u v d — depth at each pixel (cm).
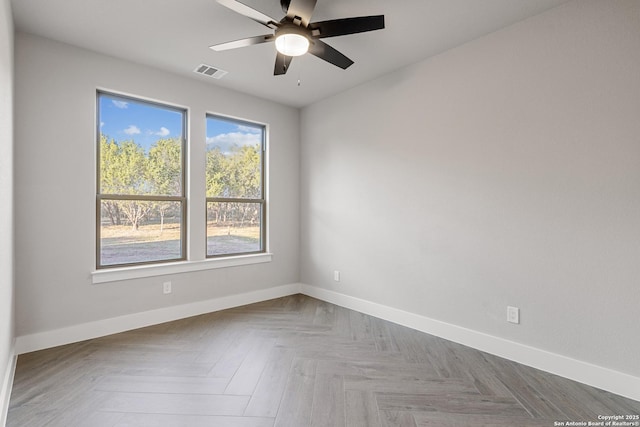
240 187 414
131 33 269
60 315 281
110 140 317
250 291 412
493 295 270
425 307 317
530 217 249
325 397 206
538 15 243
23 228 263
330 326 331
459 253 292
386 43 285
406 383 224
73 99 287
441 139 304
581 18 223
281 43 216
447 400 204
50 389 212
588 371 222
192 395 207
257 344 286
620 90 210
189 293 359
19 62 262
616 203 212
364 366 247
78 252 290
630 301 208
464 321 289
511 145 258
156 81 333
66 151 283
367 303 370
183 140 362
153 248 343
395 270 344
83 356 259
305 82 370
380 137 356
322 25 210
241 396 206
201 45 288
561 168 234
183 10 238
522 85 252
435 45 288
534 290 248
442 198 304
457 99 291
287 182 450
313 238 442
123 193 325
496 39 266
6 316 201
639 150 204
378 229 360
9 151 215
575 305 229
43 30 263
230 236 405
